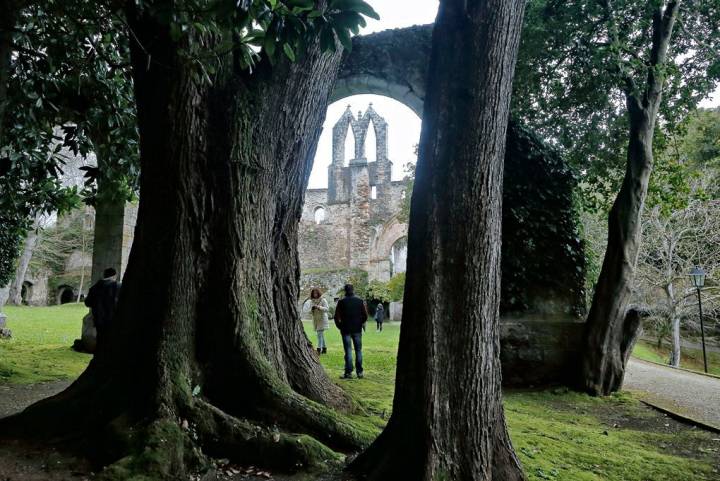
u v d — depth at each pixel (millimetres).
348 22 3018
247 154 4289
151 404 3582
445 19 3172
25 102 6141
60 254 33406
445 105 3090
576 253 8625
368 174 32938
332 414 3969
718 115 17547
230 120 4238
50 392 6184
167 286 3949
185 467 3314
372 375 8516
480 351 2969
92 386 3973
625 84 8430
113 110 6688
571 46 9156
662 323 20078
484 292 3000
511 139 8984
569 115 9906
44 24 5551
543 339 8219
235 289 4121
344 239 33500
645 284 19094
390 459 2971
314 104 4945
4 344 10938
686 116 9484
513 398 7324
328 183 35156
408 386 3006
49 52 5457
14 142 6617
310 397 4930
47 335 13258
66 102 6512
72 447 3549
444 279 2990
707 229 17453
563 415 6426
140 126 4281
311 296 11672
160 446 3271
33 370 7559
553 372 8125
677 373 11281
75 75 5875
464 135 3023
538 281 8562
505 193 8742
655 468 4250
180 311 3930
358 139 33219
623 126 9664
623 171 10047
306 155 5242
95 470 3283
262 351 4281
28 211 8148
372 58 8953
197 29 3789
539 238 8609
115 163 7523
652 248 18469
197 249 4070
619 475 4047
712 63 8898
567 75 9523
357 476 3176
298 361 5062
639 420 6320
